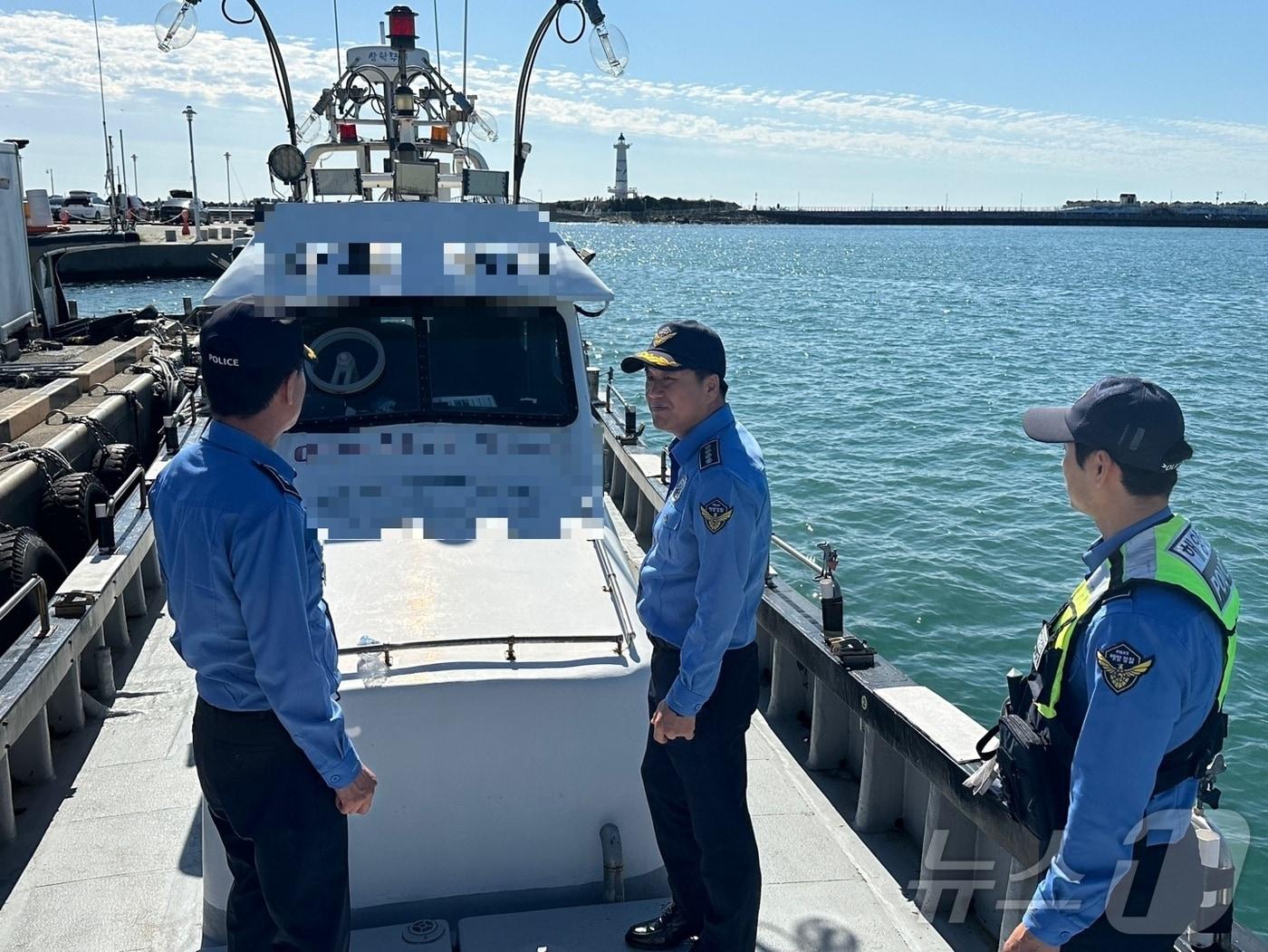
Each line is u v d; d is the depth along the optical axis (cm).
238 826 252
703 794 295
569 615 353
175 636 251
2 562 673
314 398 424
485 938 322
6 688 422
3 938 348
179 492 237
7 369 1224
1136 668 197
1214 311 4875
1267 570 1178
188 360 693
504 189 544
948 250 14125
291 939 259
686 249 13938
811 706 516
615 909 336
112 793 443
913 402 2219
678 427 289
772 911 365
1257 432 1919
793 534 1287
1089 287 6575
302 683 237
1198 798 224
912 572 1146
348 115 653
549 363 445
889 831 420
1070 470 219
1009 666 940
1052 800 225
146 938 347
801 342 3369
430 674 325
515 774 330
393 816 324
